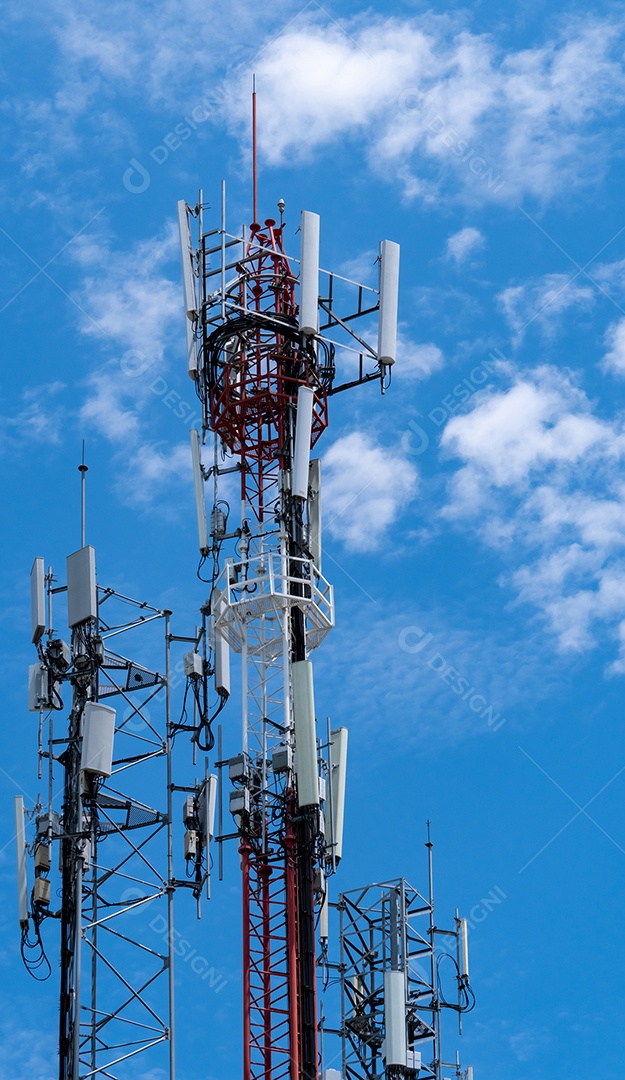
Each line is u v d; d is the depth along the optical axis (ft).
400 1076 286.66
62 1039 266.98
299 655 296.51
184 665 291.38
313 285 309.42
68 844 276.41
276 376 310.04
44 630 288.30
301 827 283.38
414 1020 301.22
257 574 299.99
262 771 288.10
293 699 286.05
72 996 268.62
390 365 313.73
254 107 336.29
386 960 300.81
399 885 304.30
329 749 296.51
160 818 283.59
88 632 284.82
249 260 318.65
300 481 296.30
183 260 318.24
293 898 279.69
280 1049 273.75
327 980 298.97
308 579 299.99
